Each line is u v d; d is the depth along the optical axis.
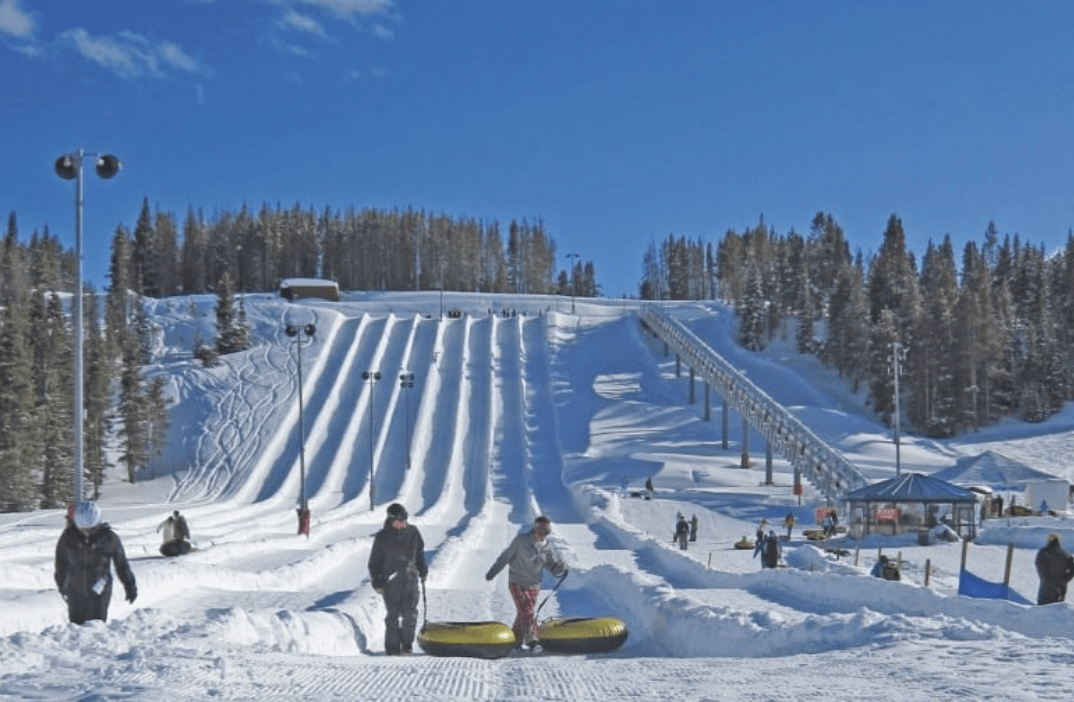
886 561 28.78
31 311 98.19
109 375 110.12
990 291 154.25
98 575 13.36
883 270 153.50
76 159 26.25
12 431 83.06
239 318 141.75
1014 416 123.94
